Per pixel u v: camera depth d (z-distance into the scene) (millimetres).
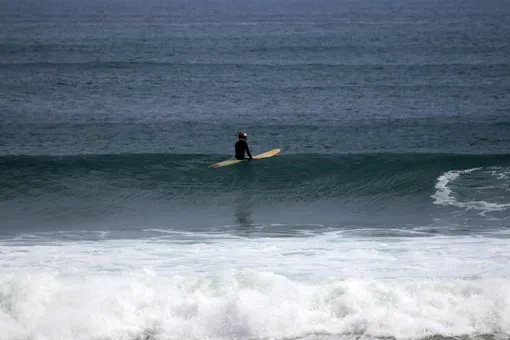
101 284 34531
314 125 111000
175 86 156125
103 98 139500
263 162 76375
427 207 60938
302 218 59062
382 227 54562
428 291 33281
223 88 152750
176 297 33156
